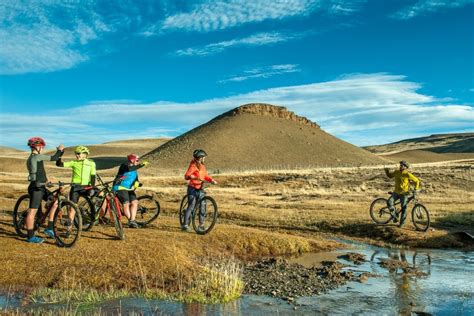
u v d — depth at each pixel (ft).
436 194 106.52
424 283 30.09
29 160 32.48
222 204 81.97
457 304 25.27
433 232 49.80
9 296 24.81
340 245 44.80
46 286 26.55
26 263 28.89
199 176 39.91
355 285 29.48
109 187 36.58
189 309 23.47
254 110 632.79
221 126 579.48
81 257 29.94
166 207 69.15
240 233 41.14
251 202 85.97
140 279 27.55
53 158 33.65
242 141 531.91
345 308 24.44
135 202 40.75
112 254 30.63
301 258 38.55
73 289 26.00
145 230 39.45
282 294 27.04
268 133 562.25
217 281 27.37
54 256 30.04
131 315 22.24
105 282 27.09
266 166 471.62
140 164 40.14
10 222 40.57
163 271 28.86
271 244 40.47
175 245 35.14
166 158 485.97
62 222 33.40
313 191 120.57
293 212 68.13
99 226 39.55
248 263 35.63
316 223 58.49
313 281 30.30
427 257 39.96
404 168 52.95
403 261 38.06
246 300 25.59
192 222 40.42
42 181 32.78
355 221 57.11
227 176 166.20
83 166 34.58
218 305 24.39
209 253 35.96
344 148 568.00
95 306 23.48
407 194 52.42
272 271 32.76
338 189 126.93
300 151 526.16
